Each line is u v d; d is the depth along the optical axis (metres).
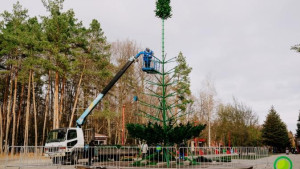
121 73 24.05
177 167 14.85
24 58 41.31
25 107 60.56
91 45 37.97
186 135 15.66
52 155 18.88
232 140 46.81
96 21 38.22
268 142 66.00
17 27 39.62
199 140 50.38
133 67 47.12
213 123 57.25
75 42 36.31
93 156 19.88
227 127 47.16
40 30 38.28
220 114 51.00
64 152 20.62
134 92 48.34
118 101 47.91
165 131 15.70
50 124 54.12
